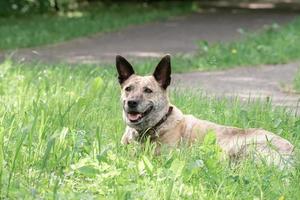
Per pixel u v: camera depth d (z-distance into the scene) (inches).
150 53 696.4
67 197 224.7
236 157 282.7
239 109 370.9
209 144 272.2
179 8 1137.4
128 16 1005.2
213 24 965.2
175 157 268.5
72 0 1193.4
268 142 272.1
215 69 601.6
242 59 637.9
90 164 254.5
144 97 287.7
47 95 370.0
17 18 988.6
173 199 230.1
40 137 271.1
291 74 580.4
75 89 397.1
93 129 313.9
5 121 304.3
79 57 663.1
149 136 288.4
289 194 240.4
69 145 277.4
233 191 238.8
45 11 1076.5
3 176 236.1
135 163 258.8
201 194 235.9
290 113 372.2
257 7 1242.0
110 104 368.5
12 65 529.3
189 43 775.7
